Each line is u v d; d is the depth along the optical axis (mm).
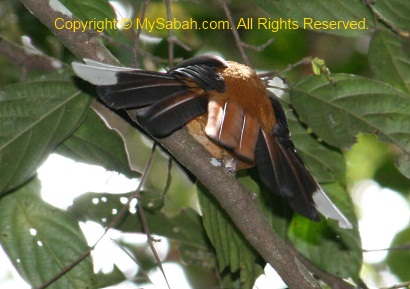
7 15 15008
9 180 10195
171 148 9016
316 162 11625
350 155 17891
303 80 10797
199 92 8719
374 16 11297
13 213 10773
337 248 11945
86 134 11680
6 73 15422
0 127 10312
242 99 8984
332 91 10742
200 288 14258
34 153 10328
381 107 10664
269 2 11656
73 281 10586
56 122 10484
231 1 16250
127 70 8547
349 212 11734
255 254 10938
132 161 17047
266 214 11625
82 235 10773
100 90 8180
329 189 11742
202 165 8977
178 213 12344
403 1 11305
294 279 9000
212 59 9570
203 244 12734
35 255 10633
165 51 15836
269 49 17094
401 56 11422
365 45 17422
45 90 10523
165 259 14922
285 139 9367
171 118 8258
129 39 13234
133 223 12156
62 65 14391
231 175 9062
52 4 9445
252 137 8414
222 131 8320
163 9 15547
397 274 16641
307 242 12062
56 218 10805
